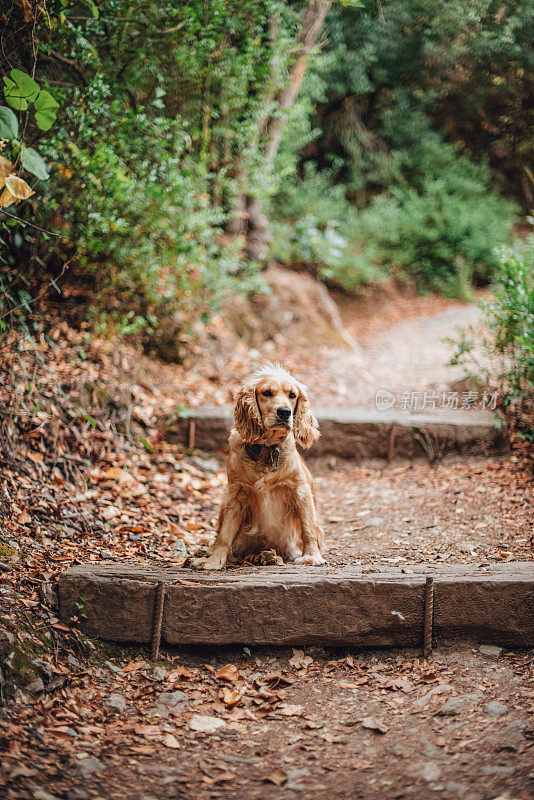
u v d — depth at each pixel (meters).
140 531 5.18
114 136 6.45
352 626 3.80
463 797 2.62
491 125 11.80
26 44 5.58
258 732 3.19
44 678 3.38
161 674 3.63
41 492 5.13
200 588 3.77
